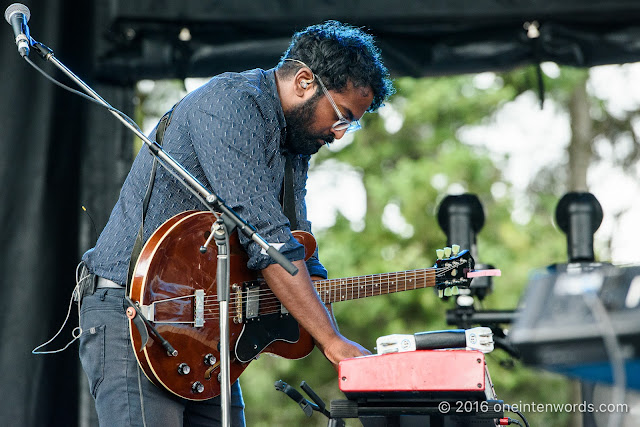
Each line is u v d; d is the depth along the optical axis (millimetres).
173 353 3207
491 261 12867
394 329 12758
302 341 3756
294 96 3527
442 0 5453
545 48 5652
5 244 5156
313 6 5457
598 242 13172
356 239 13219
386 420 3244
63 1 5426
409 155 13656
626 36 5613
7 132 5230
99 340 3264
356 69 3486
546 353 1752
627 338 1692
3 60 5277
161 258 3246
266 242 3080
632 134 13781
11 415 4984
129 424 3188
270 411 13102
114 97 5496
